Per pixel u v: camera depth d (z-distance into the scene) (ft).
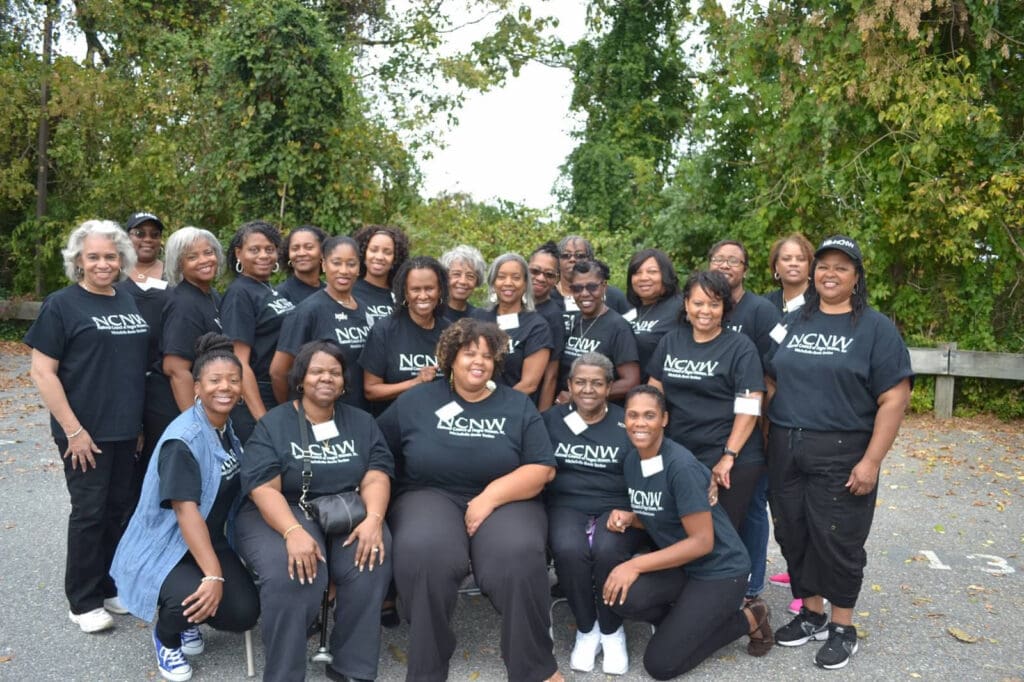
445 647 12.73
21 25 50.26
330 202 39.68
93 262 13.97
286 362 15.21
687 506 13.03
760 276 36.24
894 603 16.08
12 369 40.37
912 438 30.04
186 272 15.43
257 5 39.29
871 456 13.17
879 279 34.14
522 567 12.55
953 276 33.71
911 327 34.50
